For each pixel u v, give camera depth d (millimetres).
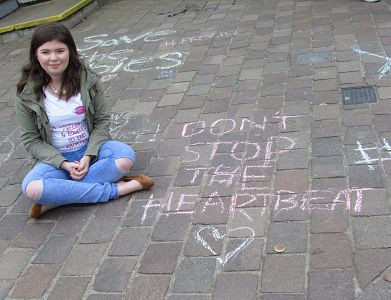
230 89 4570
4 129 4641
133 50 6074
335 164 3227
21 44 7344
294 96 4223
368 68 4477
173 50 5820
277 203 2971
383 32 5207
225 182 3248
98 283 2617
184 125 4070
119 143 3393
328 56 4879
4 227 3213
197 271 2578
